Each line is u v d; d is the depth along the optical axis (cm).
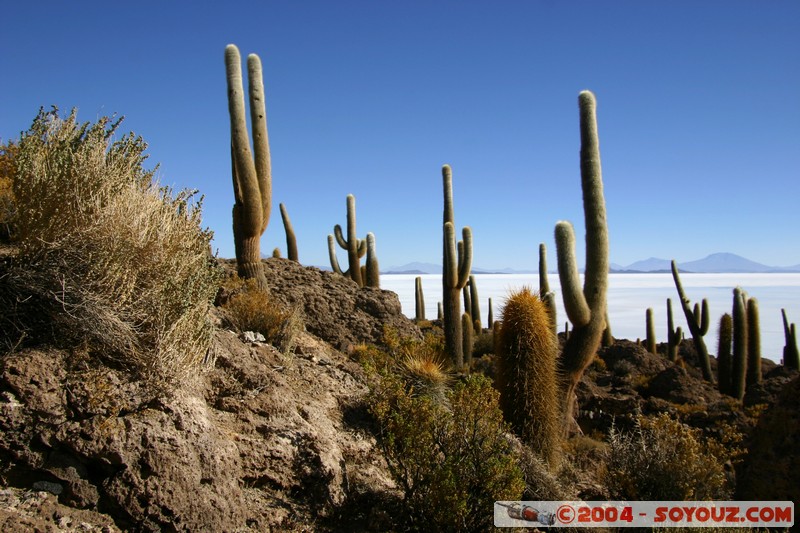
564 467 845
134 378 470
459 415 584
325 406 651
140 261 503
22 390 421
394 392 643
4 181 626
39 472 409
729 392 1856
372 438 641
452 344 1592
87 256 485
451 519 504
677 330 2514
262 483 511
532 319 845
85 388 441
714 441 813
